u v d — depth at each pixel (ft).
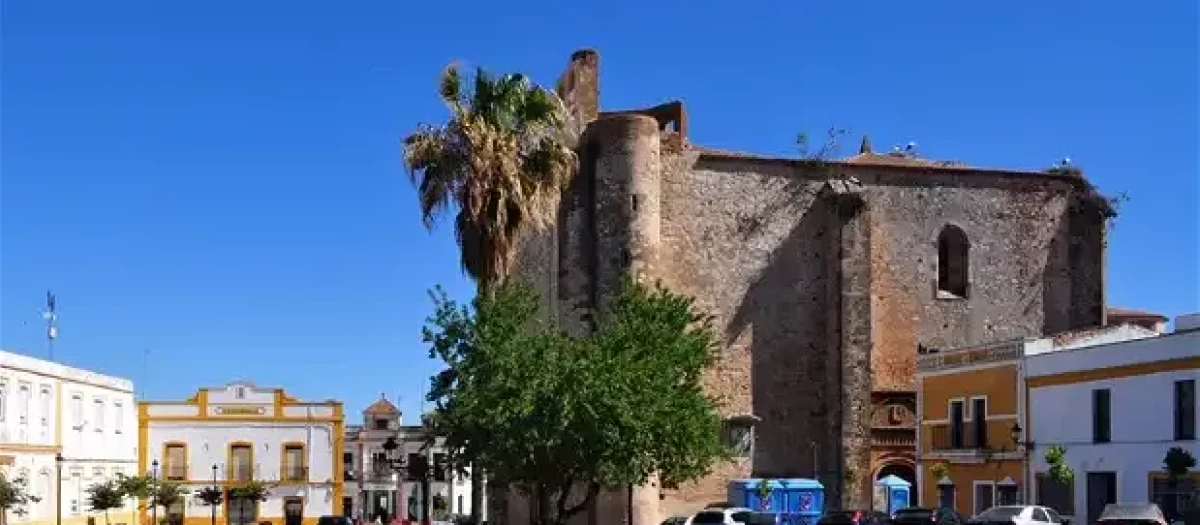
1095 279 225.97
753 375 211.00
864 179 218.59
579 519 200.23
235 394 281.33
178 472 277.64
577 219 207.62
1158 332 172.35
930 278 218.59
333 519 221.66
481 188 128.26
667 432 127.03
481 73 135.64
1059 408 159.84
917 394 189.06
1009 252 222.89
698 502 205.36
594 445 123.13
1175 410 143.02
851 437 206.69
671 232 209.97
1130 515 117.70
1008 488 167.22
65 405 214.48
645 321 141.08
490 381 123.85
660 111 217.56
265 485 277.85
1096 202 226.79
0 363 187.93
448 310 127.44
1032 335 221.05
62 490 211.82
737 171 214.69
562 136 142.10
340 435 281.33
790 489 191.42
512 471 124.16
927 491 183.52
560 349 125.59
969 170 222.48
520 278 208.03
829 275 213.66
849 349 208.74
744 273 212.84
